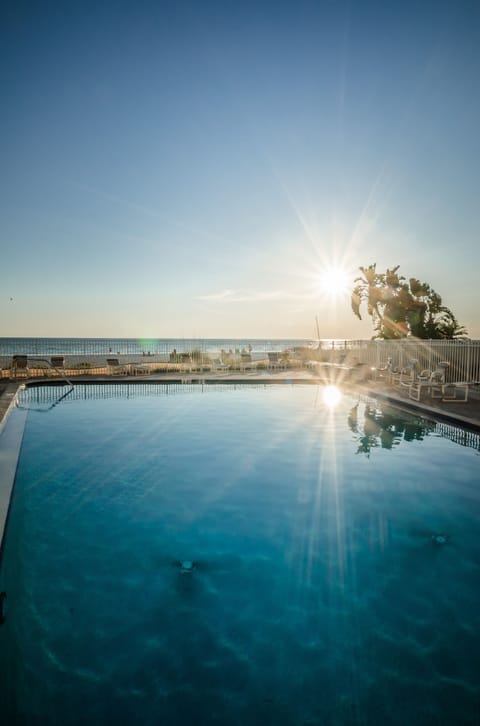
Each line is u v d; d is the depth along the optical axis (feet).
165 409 37.37
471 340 43.55
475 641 9.60
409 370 44.32
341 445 25.90
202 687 8.31
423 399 36.06
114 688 8.25
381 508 16.92
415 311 71.41
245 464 22.43
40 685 8.28
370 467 21.83
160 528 15.15
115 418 33.73
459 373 45.19
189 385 52.06
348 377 54.85
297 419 33.37
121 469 21.57
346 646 9.45
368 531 14.97
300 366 70.85
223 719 7.58
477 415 28.78
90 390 47.42
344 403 40.40
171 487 19.13
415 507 16.94
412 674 8.63
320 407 38.42
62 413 35.47
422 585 11.76
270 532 14.87
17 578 12.03
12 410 34.50
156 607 10.78
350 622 10.25
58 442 26.66
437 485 19.31
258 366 69.97
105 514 16.28
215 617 10.41
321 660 9.02
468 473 20.88
